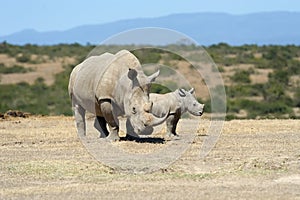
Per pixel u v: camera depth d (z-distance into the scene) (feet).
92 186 89.40
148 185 89.81
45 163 106.11
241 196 82.23
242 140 130.11
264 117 240.12
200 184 90.33
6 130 151.53
